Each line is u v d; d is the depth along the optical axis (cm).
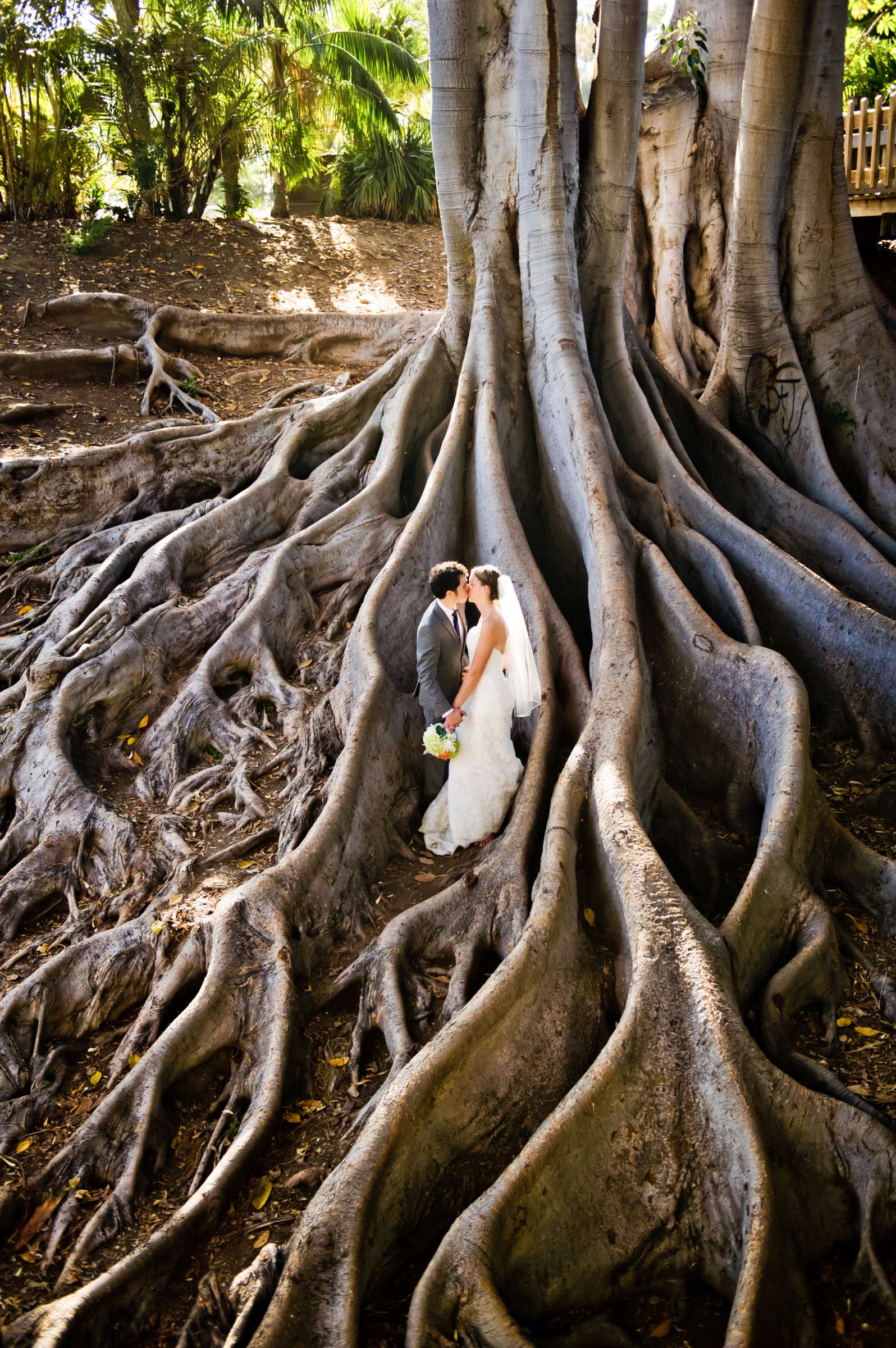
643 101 1008
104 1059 502
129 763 693
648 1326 372
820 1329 345
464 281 843
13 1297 379
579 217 817
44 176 1568
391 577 716
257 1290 354
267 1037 468
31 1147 453
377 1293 370
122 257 1506
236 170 1680
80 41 1502
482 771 574
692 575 735
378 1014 485
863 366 893
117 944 536
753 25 824
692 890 561
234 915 516
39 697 711
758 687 603
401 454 852
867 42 1834
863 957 499
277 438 993
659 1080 401
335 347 1327
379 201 1883
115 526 942
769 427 909
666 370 929
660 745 612
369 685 637
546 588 685
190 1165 438
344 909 549
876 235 1524
